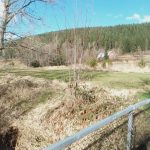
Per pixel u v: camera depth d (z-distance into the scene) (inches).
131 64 1435.8
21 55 756.6
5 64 890.1
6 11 706.8
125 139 212.7
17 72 820.0
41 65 1011.3
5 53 745.0
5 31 713.6
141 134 233.0
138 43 4419.3
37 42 716.0
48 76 700.7
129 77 682.8
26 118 419.5
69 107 380.2
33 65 992.2
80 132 139.5
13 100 490.3
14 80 608.1
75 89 402.6
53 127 368.8
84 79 550.6
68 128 353.1
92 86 461.7
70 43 412.8
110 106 366.3
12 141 391.5
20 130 395.9
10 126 411.8
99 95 403.9
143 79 644.7
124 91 468.1
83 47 408.2
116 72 831.1
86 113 361.4
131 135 216.4
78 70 413.7
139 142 230.5
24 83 565.3
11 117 433.1
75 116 363.9
